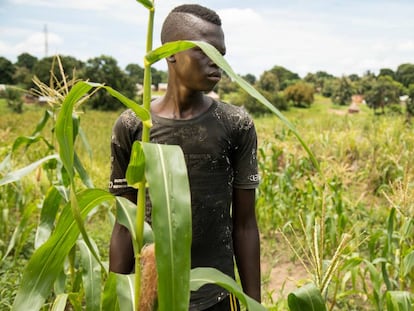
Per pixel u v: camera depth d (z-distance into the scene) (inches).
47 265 62.2
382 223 272.1
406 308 105.3
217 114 78.0
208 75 69.5
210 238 79.0
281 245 253.4
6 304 152.9
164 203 43.9
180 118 77.1
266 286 202.7
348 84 2294.5
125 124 77.2
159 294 42.7
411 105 1207.6
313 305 66.2
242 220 84.9
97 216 290.7
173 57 72.7
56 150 146.6
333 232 222.7
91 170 373.7
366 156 429.4
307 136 462.0
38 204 152.4
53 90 121.6
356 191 343.3
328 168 283.3
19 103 1349.7
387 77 1823.3
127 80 1456.7
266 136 406.3
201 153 76.5
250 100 1416.1
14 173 101.2
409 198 159.0
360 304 185.2
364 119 708.7
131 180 51.8
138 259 53.7
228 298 86.4
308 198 272.8
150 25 49.9
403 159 362.0
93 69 1369.3
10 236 239.5
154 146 46.2
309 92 2117.4
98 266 101.4
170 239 43.3
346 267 139.8
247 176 81.7
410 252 138.2
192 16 70.4
